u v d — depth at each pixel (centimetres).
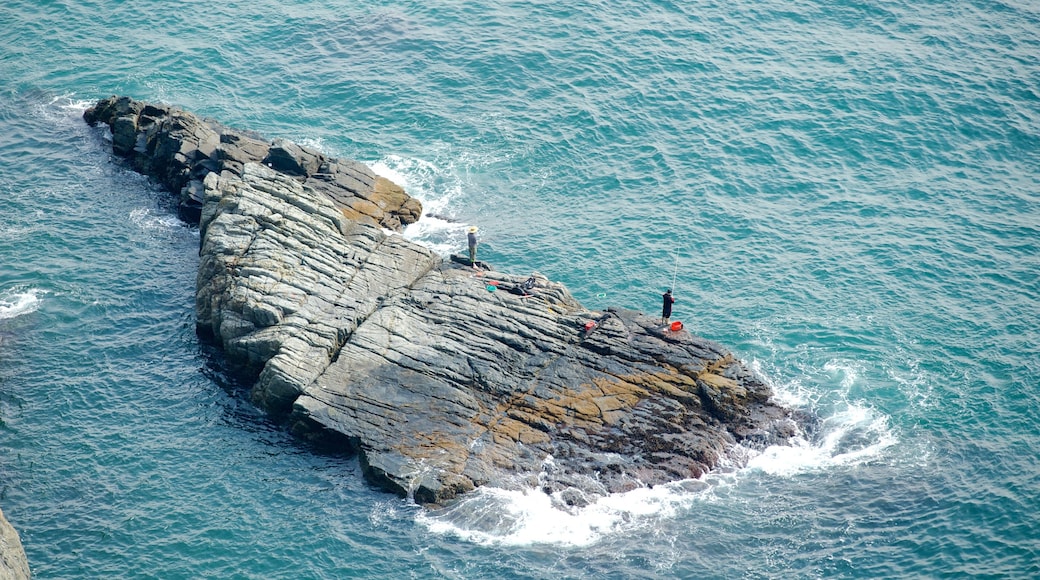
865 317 7469
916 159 8875
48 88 9406
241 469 6244
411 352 6638
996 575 5675
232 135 8400
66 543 5788
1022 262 7906
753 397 6738
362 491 6128
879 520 6047
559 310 7056
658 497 6153
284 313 6775
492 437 6303
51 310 7262
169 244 7906
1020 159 8906
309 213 7538
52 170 8519
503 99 9431
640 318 7075
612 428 6400
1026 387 6894
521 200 8475
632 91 9494
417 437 6250
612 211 8356
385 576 5694
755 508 6131
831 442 6562
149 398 6688
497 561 5775
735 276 7788
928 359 7144
